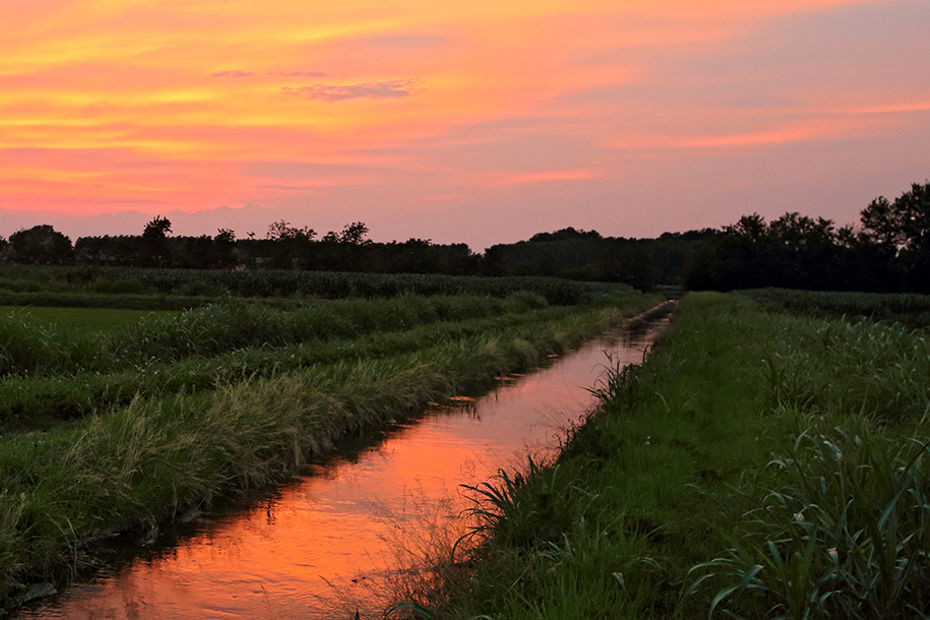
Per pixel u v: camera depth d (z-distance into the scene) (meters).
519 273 115.19
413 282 49.44
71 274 49.66
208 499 8.30
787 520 5.34
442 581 5.79
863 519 4.87
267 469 9.40
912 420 9.30
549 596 4.81
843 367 12.36
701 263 127.62
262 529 7.56
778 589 4.49
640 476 7.81
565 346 26.69
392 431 12.23
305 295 47.06
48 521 6.58
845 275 112.69
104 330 21.59
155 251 90.12
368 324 23.03
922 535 4.66
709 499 7.00
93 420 9.05
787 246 120.38
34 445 7.93
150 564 6.64
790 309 51.34
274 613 5.66
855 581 4.34
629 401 11.98
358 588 6.09
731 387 13.48
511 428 12.52
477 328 25.41
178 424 9.29
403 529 7.50
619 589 5.00
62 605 5.82
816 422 9.09
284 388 11.59
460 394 16.17
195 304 36.81
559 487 7.46
